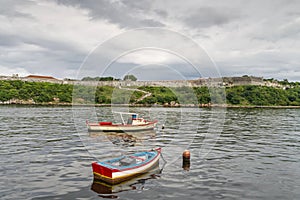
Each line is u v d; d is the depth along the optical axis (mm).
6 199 11867
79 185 13727
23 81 97750
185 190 13328
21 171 16016
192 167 17328
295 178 15453
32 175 15258
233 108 92750
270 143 27156
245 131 36219
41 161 18391
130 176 14797
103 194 12609
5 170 16172
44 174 15461
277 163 18875
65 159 18984
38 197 12141
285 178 15445
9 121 43562
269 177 15594
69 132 32344
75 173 15695
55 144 24688
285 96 107000
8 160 18562
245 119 54844
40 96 92250
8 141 26078
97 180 14484
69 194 12539
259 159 19969
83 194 12555
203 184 14219
